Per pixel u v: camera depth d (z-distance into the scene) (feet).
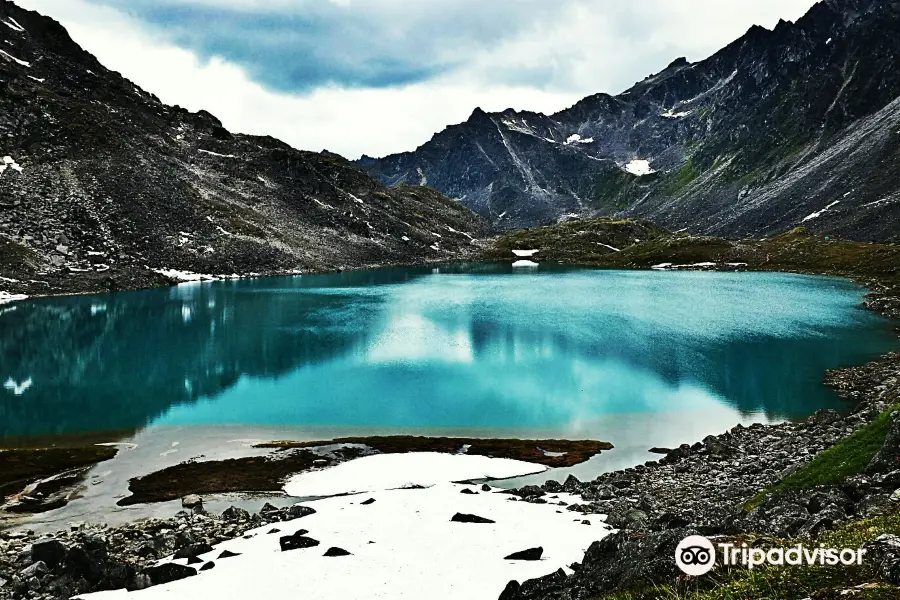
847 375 206.28
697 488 109.19
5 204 534.37
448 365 237.04
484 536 79.61
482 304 408.46
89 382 220.64
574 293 468.75
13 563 81.00
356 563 70.38
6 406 191.93
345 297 457.68
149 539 98.02
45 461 143.54
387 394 199.62
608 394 194.80
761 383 202.69
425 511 96.27
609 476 122.62
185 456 146.92
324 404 190.39
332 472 132.98
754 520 58.18
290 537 80.84
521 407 183.42
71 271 499.92
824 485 77.10
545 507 98.43
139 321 348.38
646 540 51.57
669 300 413.39
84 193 600.80
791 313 345.92
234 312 380.78
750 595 36.63
